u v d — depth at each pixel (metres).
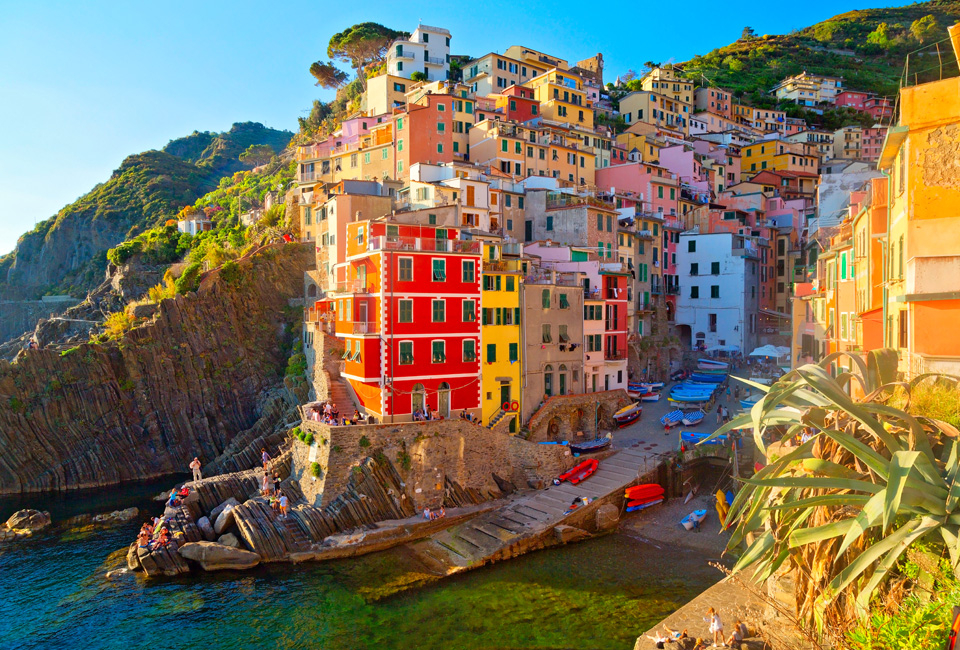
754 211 98.69
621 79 177.25
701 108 152.62
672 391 71.31
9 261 156.12
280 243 89.50
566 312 63.28
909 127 28.45
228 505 49.44
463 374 55.25
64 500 62.47
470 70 128.00
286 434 67.06
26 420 67.44
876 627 16.70
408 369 52.59
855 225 41.91
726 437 55.25
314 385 67.12
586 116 112.75
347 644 33.78
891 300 32.72
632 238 81.81
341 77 151.25
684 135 133.50
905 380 26.95
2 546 48.94
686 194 102.19
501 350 58.16
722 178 122.50
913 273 27.69
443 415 54.16
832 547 19.69
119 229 144.00
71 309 96.75
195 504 50.56
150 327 76.00
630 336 78.25
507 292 58.66
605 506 48.22
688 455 54.19
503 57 124.12
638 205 90.88
